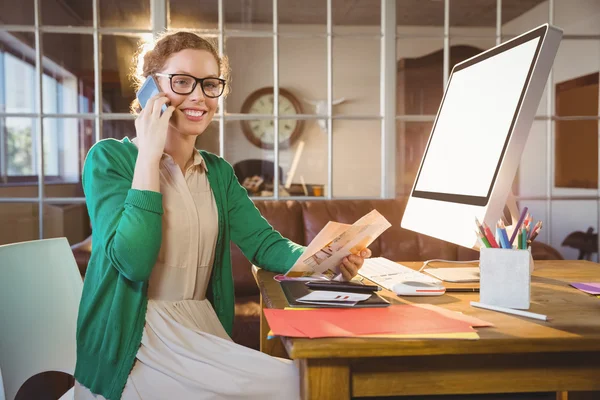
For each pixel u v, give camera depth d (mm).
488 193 1137
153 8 3262
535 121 3947
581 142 3719
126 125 3562
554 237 3707
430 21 3604
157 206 1114
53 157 4117
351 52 4844
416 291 1146
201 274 1308
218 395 1032
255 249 1443
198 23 3373
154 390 1066
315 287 1158
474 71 1421
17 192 3832
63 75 3637
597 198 3580
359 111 4840
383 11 3354
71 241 3588
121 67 3473
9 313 1169
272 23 3441
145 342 1111
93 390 1104
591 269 1513
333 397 807
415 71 4602
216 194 1372
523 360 843
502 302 1014
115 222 1132
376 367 824
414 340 795
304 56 4801
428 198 1477
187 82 1231
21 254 1252
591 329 855
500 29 3566
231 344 1123
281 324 880
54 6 3242
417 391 828
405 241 2809
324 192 3881
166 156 1277
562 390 849
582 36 3662
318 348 778
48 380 2172
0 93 3891
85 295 1179
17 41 3416
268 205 2891
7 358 1141
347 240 1197
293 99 4750
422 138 3650
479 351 795
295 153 4602
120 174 1208
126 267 1085
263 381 1035
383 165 3381
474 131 1312
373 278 1335
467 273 1395
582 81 3695
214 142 3373
